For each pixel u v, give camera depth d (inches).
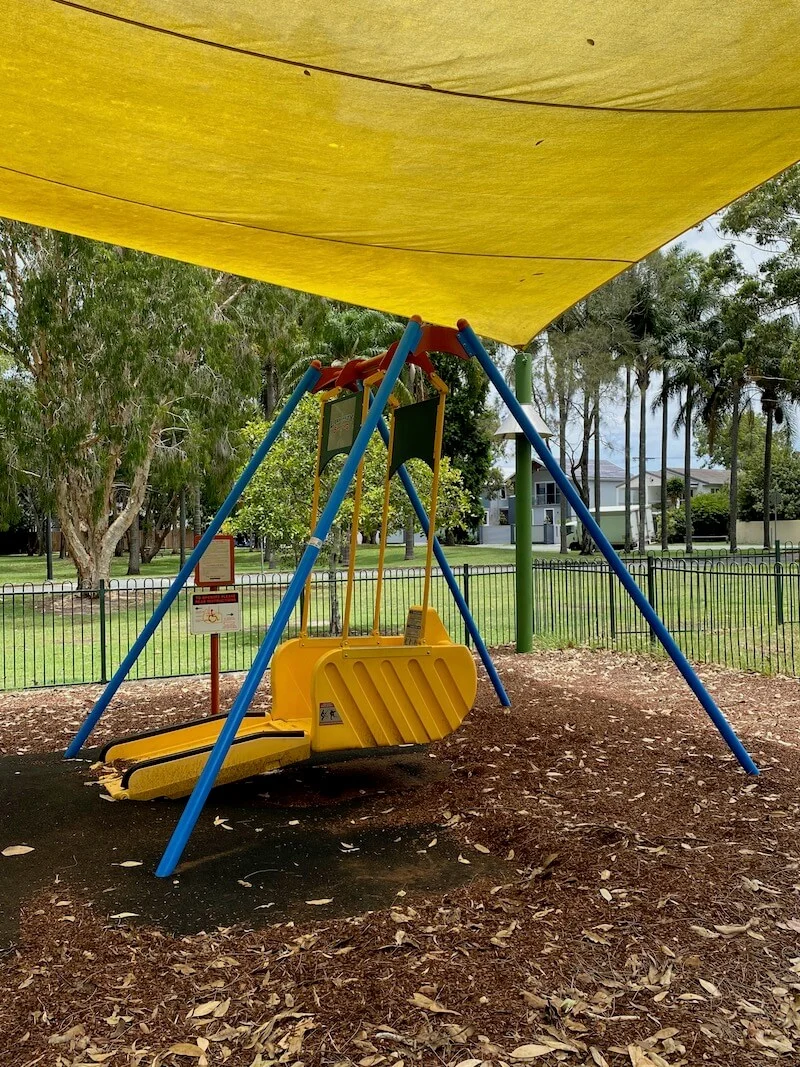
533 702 316.8
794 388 1796.3
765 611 647.8
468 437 1870.1
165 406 844.0
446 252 231.8
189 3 127.2
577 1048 107.5
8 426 812.6
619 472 3009.4
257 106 158.6
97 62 145.6
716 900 148.6
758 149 179.2
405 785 229.5
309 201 200.7
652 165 183.9
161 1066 105.7
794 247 1179.3
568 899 151.4
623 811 195.8
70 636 650.2
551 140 171.3
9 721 317.1
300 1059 106.4
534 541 2797.7
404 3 126.3
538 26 133.1
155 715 320.5
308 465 510.9
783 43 139.7
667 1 127.4
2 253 815.7
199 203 203.3
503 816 195.3
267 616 725.3
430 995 120.2
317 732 215.9
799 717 303.0
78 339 764.0
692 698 338.3
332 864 174.2
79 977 127.3
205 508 1726.1
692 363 1811.0
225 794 225.3
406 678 226.4
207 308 835.4
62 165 185.9
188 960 132.2
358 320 1425.9
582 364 1679.4
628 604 729.6
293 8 127.9
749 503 2500.0
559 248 228.4
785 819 189.3
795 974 125.0
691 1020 113.6
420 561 1467.8
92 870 171.8
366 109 159.0
